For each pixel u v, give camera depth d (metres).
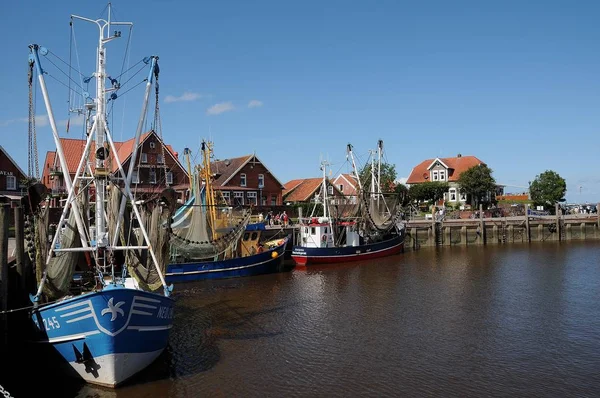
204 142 33.53
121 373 13.63
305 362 16.66
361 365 16.38
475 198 76.75
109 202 15.85
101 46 15.80
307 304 25.44
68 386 14.11
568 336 19.50
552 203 80.12
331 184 68.50
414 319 22.22
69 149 55.97
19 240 17.11
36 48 14.59
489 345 18.44
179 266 31.06
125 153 56.81
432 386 14.66
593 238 62.56
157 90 17.09
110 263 15.87
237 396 13.89
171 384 14.57
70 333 13.52
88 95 16.25
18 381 14.58
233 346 18.33
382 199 46.75
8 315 16.41
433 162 85.50
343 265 40.56
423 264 40.91
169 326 15.89
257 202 69.50
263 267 35.09
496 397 13.89
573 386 14.58
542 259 43.19
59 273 15.09
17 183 53.00
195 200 31.86
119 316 13.07
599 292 28.06
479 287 29.91
